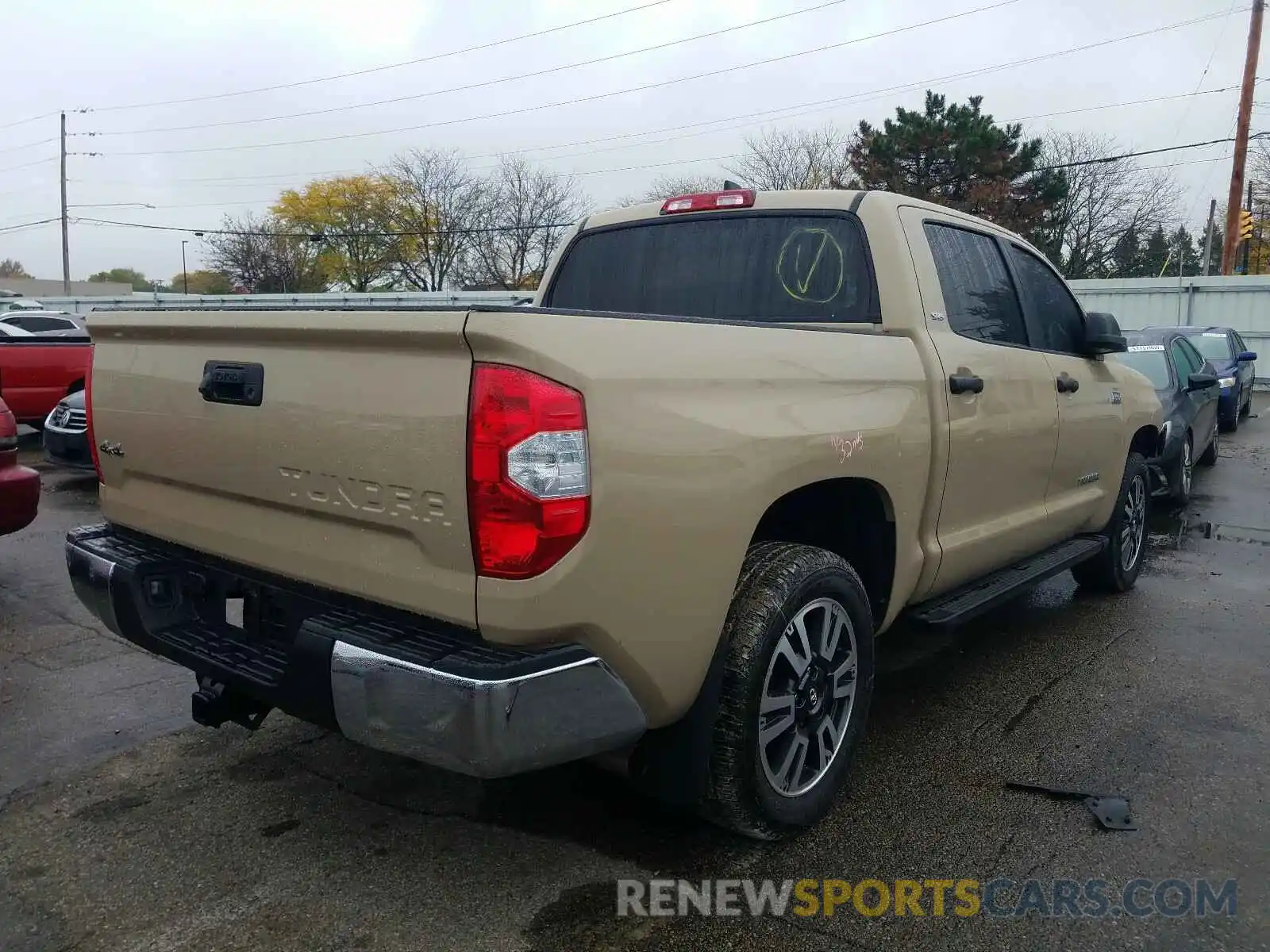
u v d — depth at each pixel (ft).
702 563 8.21
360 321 7.68
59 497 29.22
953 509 12.09
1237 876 9.41
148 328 9.62
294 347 8.38
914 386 11.09
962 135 128.77
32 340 36.06
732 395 8.60
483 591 7.34
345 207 167.84
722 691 8.92
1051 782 11.31
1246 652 15.94
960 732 12.76
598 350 7.54
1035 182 132.26
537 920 8.68
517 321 7.14
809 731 9.98
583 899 9.00
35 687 14.19
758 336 9.11
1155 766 11.72
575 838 10.04
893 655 15.87
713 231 13.15
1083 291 84.64
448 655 7.45
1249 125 85.51
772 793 9.46
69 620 17.31
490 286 167.02
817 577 9.55
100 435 10.69
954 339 12.10
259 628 9.50
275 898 9.00
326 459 8.17
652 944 8.38
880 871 9.49
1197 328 53.57
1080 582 19.43
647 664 8.05
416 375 7.54
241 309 9.37
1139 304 82.53
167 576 10.12
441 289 168.55
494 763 7.29
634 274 13.82
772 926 8.62
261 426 8.64
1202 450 33.04
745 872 9.45
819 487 10.14
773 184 154.30
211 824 10.30
